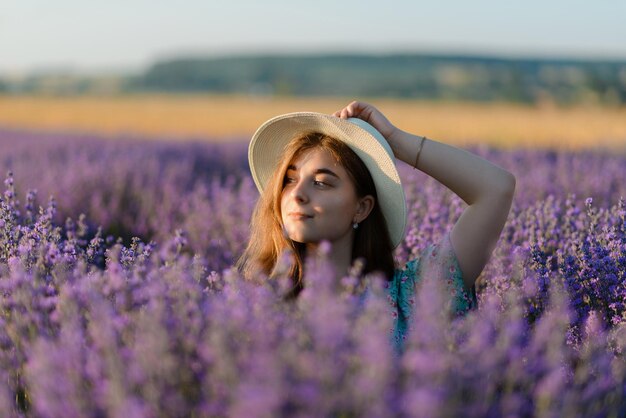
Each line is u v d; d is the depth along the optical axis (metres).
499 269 3.10
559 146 13.62
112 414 1.55
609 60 136.12
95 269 2.48
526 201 5.66
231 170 10.39
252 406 1.38
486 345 1.72
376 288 1.93
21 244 2.57
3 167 8.13
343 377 1.56
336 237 2.48
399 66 173.50
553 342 1.91
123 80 130.75
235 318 1.67
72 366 1.65
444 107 45.78
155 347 1.59
